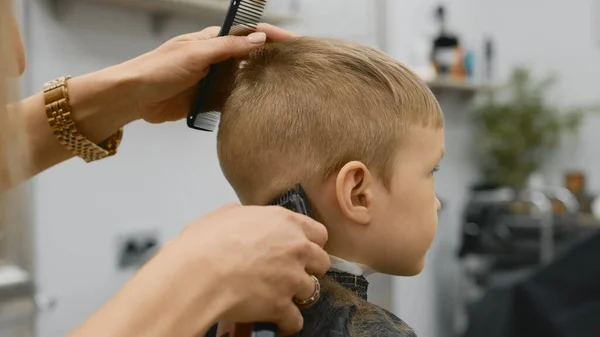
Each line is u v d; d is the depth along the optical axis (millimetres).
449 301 3344
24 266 1537
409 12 2988
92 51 1731
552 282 1672
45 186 1638
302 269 569
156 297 512
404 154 717
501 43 4125
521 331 1722
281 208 591
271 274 542
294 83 717
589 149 4000
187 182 2070
